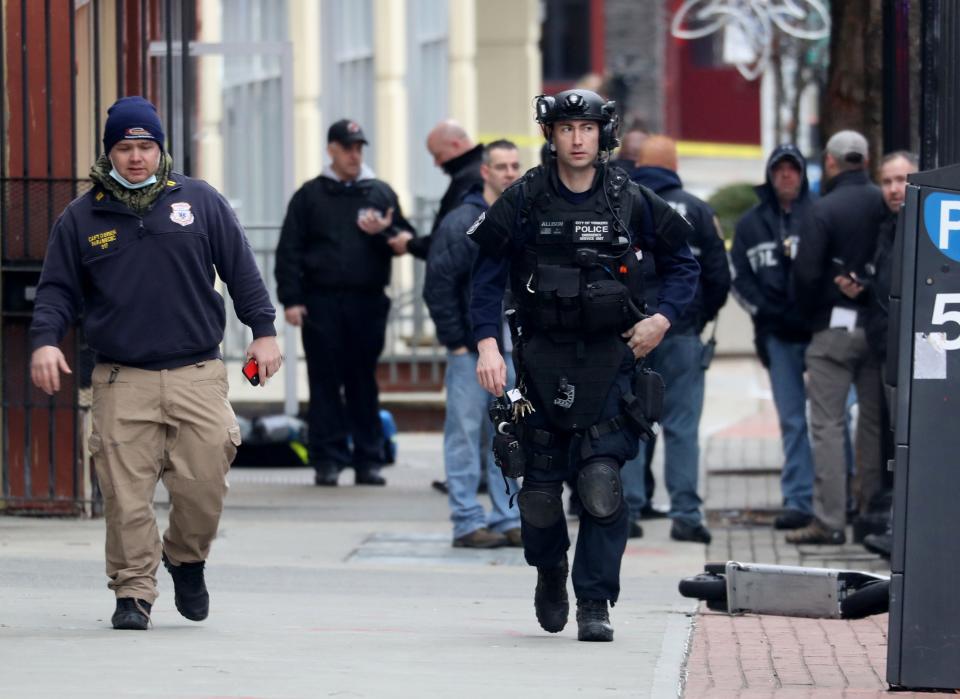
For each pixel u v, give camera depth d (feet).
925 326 67.36
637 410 78.02
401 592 101.86
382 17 228.22
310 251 143.33
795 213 125.39
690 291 79.41
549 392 77.56
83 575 102.06
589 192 77.41
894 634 68.44
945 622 67.97
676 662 76.33
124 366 79.51
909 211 67.41
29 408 121.19
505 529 117.91
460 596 100.83
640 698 67.77
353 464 149.07
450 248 114.21
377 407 148.46
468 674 72.49
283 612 92.84
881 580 88.48
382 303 144.97
